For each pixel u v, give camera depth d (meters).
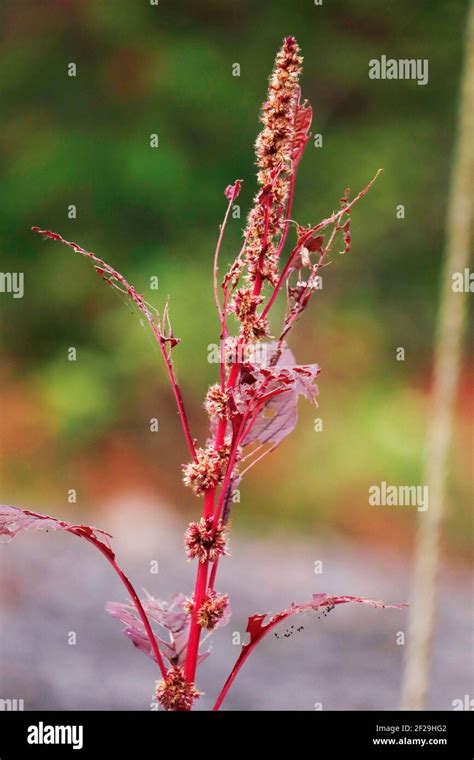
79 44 6.06
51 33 6.07
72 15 6.07
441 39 6.25
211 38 6.22
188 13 6.19
